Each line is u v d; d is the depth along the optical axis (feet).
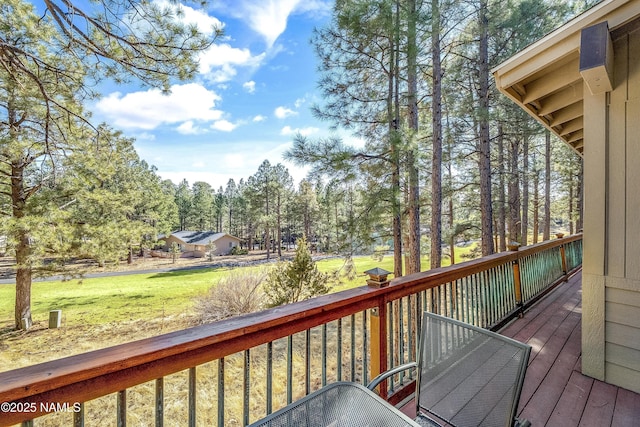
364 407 3.56
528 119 27.22
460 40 27.81
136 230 30.01
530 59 7.47
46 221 23.43
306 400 3.59
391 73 20.88
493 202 35.73
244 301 28.40
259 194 91.15
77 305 35.29
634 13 5.79
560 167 45.32
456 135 30.42
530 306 11.88
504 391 3.65
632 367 6.46
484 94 25.29
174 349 3.09
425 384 4.59
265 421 3.33
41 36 13.03
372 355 5.77
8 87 16.20
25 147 19.60
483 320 9.18
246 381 3.81
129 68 11.82
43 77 13.61
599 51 5.81
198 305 30.09
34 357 22.04
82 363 2.64
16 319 27.02
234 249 101.60
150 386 13.24
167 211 88.17
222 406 3.58
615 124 6.67
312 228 95.71
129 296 39.29
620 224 6.63
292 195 98.07
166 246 107.86
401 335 6.41
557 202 52.95
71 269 28.07
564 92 8.93
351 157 20.66
